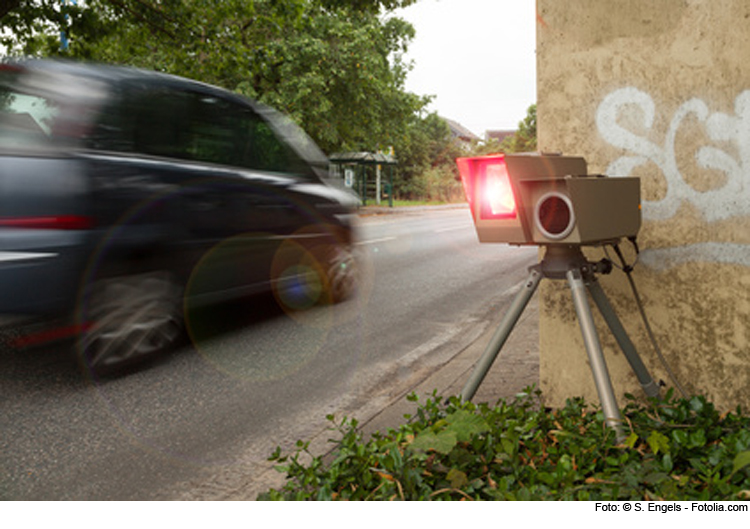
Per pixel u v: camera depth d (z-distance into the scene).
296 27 14.28
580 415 2.83
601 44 2.91
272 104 20.86
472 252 11.76
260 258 5.09
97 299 3.92
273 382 4.11
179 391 3.91
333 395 3.89
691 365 2.81
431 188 49.06
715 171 2.69
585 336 2.32
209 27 13.63
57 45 13.05
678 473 2.24
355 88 22.64
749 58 2.56
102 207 3.81
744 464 1.90
